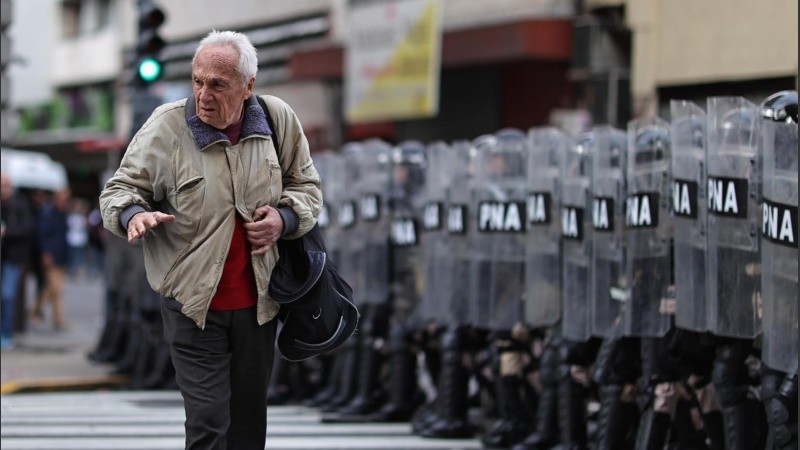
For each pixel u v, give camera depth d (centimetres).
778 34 1736
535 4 2572
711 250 858
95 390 1664
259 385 697
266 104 699
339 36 3284
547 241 1046
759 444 880
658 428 916
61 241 2447
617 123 2152
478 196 1116
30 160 4044
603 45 2164
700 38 1914
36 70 5612
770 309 794
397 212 1272
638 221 920
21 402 1523
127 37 4788
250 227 670
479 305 1112
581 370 1027
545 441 1070
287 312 700
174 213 671
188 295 667
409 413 1298
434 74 2614
